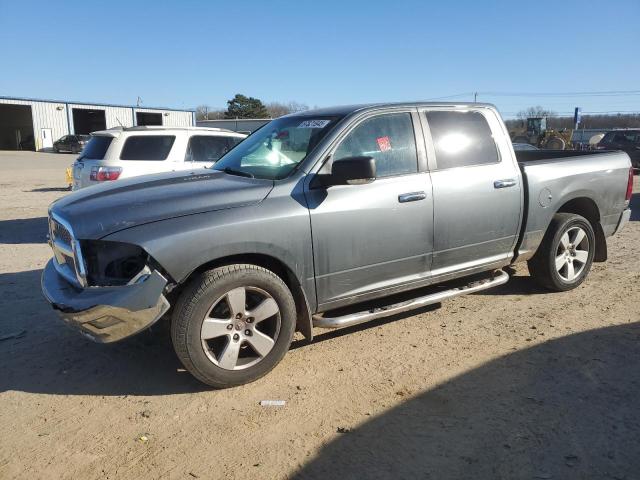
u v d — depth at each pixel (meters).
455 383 3.74
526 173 5.05
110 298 3.32
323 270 3.98
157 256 3.35
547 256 5.37
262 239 3.66
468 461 2.89
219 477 2.81
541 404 3.44
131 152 8.29
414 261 4.42
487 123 4.95
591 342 4.34
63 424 3.33
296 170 3.97
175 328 3.50
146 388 3.77
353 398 3.57
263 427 3.26
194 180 4.12
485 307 5.23
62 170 28.48
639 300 5.32
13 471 2.88
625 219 6.12
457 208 4.57
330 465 2.89
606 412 3.33
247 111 84.62
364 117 4.27
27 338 4.63
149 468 2.89
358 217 4.05
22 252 7.99
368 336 4.59
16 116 54.00
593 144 22.47
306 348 4.38
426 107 4.62
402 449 3.01
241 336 3.69
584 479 2.74
